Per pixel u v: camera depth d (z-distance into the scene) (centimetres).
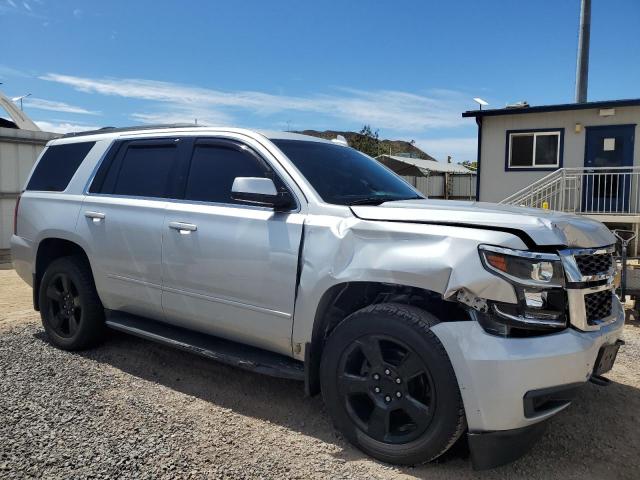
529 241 288
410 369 298
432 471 304
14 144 1218
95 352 489
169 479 288
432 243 299
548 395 280
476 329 282
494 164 1557
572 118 1448
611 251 329
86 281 472
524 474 304
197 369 456
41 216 501
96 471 292
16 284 871
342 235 328
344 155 434
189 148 424
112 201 450
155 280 416
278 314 351
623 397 416
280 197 351
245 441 335
